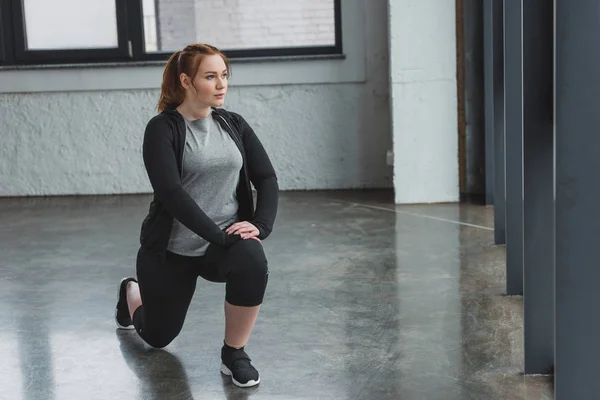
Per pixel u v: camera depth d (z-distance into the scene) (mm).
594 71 2410
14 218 7195
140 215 7152
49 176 8305
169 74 3232
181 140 3170
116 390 3311
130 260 5523
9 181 8312
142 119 8195
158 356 3674
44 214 7344
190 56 3174
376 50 8016
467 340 3795
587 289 2482
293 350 3717
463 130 7723
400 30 7090
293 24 8305
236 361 3361
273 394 3227
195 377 3420
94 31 8219
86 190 8312
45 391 3320
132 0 8086
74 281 5020
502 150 5637
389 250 5594
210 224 3150
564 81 2432
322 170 8234
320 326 4047
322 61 8047
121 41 8125
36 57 8188
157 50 8383
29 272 5270
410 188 7289
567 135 2445
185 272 3346
